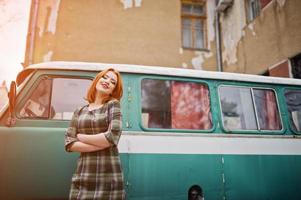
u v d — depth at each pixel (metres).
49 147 3.29
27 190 3.14
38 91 3.50
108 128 2.34
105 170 2.27
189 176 3.57
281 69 8.61
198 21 12.23
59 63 3.67
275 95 4.34
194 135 3.77
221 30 12.08
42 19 10.05
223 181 3.67
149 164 3.48
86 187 2.24
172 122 3.78
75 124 2.47
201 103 3.97
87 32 10.32
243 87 4.23
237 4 11.02
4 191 3.10
